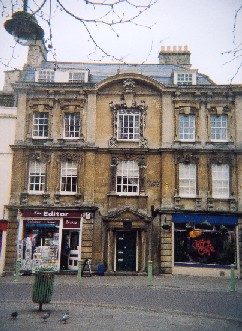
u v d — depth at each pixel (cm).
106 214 2392
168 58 2973
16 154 2481
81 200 2409
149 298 1445
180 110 2502
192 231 2338
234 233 2336
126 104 2512
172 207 2362
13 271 2322
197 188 2398
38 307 1195
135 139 2491
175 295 1534
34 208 2381
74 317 1052
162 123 2475
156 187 2419
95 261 2323
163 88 2500
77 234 2411
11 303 1262
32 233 2388
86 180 2420
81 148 2455
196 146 2448
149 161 2456
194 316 1116
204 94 2503
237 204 2367
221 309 1249
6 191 2423
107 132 2498
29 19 439
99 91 2550
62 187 2455
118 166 2472
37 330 882
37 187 2467
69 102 2545
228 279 2194
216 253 2319
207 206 2373
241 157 2420
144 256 2320
